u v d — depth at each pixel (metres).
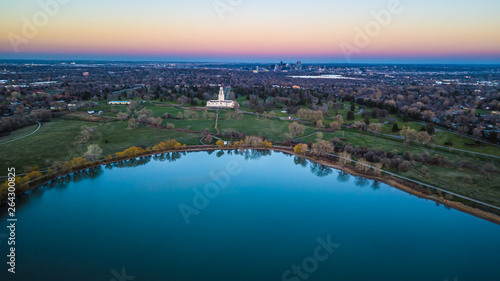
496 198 122.50
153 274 85.38
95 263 88.81
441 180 138.75
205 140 192.00
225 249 97.69
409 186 134.38
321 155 171.50
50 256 90.94
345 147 174.12
